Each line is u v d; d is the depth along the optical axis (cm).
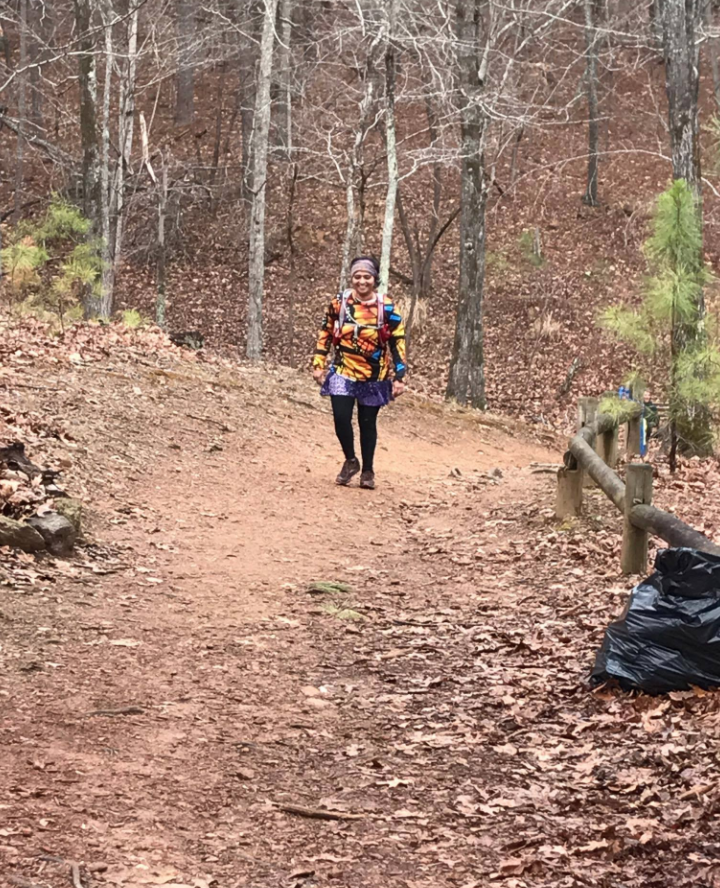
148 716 466
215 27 3116
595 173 3941
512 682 545
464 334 2181
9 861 327
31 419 996
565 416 2727
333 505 972
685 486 1130
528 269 3566
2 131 4309
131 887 323
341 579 739
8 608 581
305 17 3519
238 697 503
